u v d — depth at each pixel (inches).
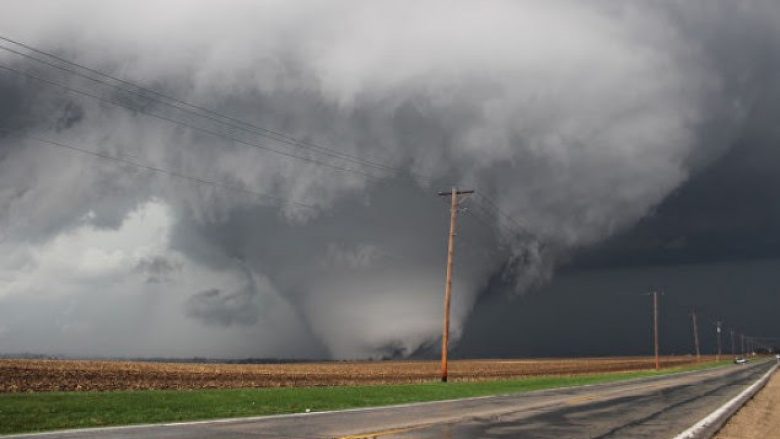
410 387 1471.5
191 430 608.4
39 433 562.3
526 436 620.7
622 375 2696.9
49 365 2476.6
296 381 1882.4
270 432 606.9
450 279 1915.6
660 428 722.2
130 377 1850.4
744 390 1561.3
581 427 709.9
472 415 824.3
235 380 1863.9
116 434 565.6
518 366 4753.9
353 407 933.8
